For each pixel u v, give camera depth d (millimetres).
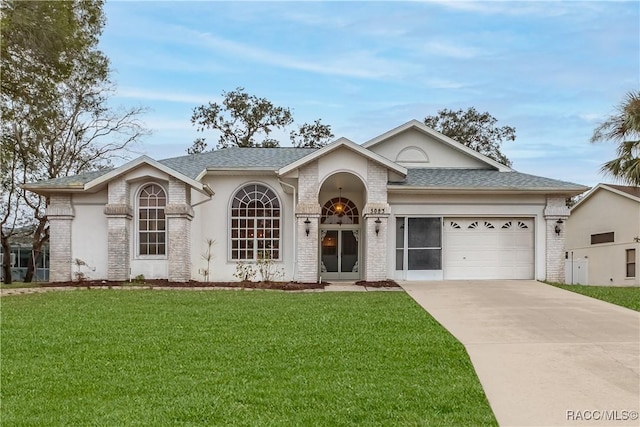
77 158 32875
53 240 21109
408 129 23484
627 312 13570
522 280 20859
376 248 20250
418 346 10023
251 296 16359
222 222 21766
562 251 21109
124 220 20359
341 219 22781
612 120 20391
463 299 15648
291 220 21734
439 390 7703
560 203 21234
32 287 18781
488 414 6883
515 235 21344
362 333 11047
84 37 28625
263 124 45719
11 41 23734
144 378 8203
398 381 8078
